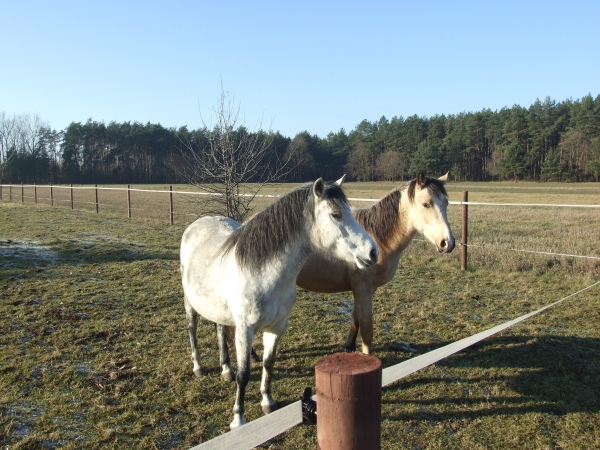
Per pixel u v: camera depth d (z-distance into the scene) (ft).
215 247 11.51
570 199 84.07
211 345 15.11
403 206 13.46
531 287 23.20
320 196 9.61
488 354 14.75
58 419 10.41
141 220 48.29
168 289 21.50
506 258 28.02
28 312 17.48
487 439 10.17
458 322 17.85
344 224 9.52
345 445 5.31
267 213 9.95
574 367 13.87
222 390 12.12
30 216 51.29
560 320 18.12
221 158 30.32
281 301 10.11
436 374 13.29
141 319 17.43
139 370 13.06
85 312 17.87
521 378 13.10
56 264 26.13
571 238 34.68
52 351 14.11
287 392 12.15
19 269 24.53
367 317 13.14
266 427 6.66
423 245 32.40
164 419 10.61
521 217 55.42
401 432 10.37
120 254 29.48
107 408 10.89
